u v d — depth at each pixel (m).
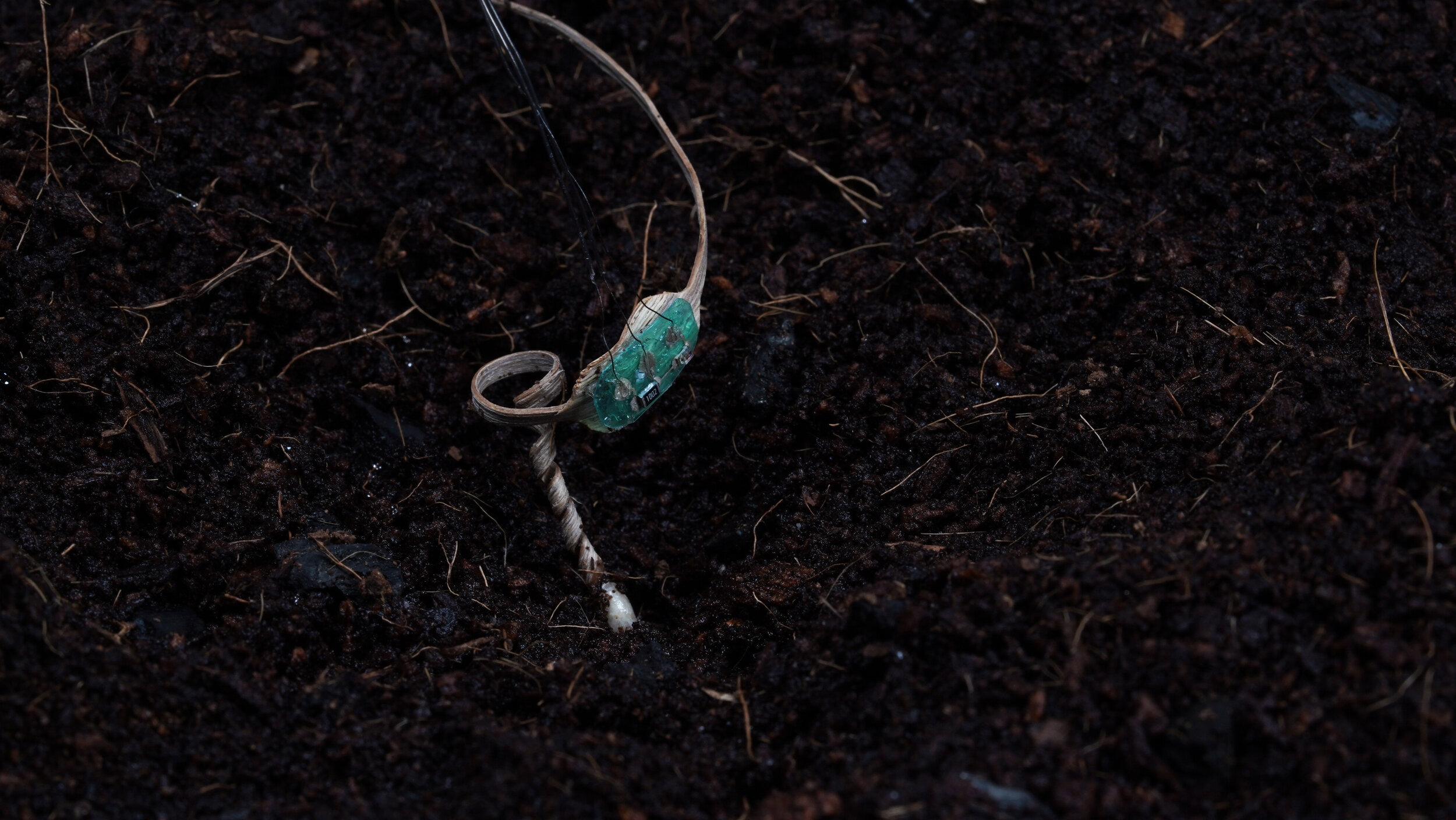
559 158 0.37
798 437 0.36
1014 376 0.36
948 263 0.37
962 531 0.35
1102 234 0.37
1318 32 0.38
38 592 0.33
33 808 0.32
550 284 0.37
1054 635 0.33
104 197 0.36
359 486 0.36
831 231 0.38
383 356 0.37
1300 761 0.32
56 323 0.35
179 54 0.38
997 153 0.38
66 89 0.37
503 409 0.34
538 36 0.39
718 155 0.39
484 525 0.36
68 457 0.35
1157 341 0.36
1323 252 0.36
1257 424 0.35
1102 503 0.35
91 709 0.33
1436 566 0.33
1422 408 0.33
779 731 0.33
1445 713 0.32
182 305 0.36
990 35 0.39
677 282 0.37
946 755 0.32
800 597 0.35
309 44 0.39
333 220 0.37
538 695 0.34
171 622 0.34
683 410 0.37
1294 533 0.33
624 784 0.33
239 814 0.33
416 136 0.38
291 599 0.34
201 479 0.35
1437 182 0.37
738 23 0.39
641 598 0.36
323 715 0.33
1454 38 0.38
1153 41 0.39
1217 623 0.33
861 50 0.39
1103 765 0.32
